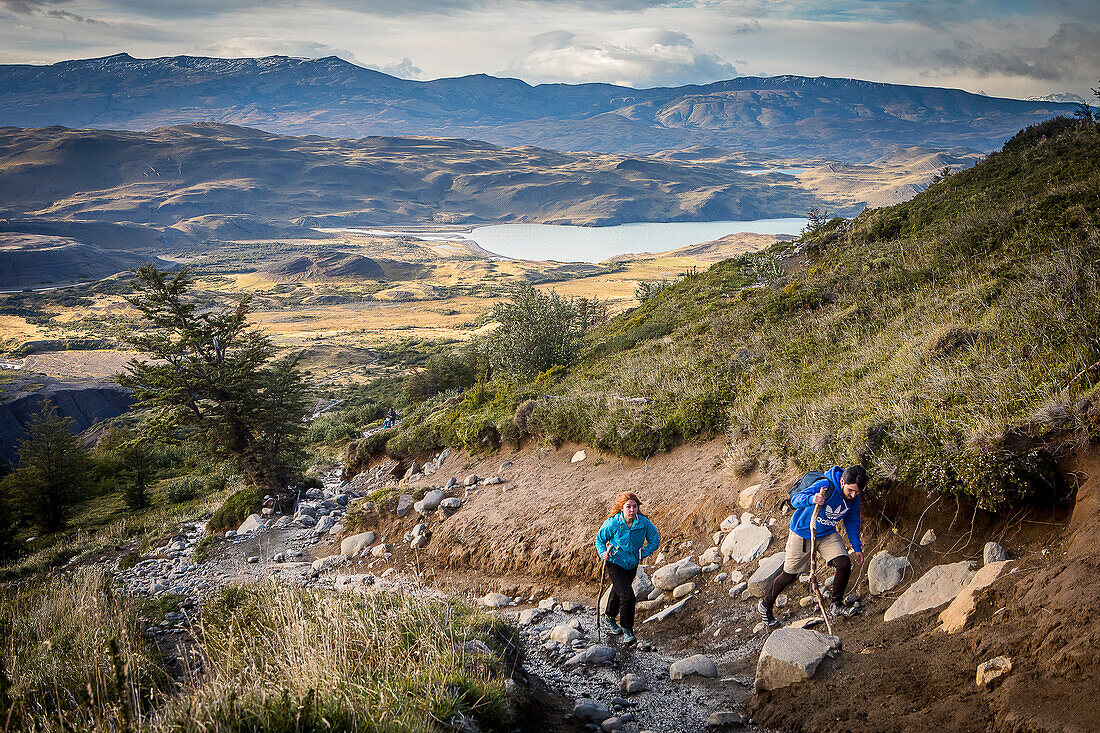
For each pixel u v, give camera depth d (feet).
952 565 17.84
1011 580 15.55
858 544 18.83
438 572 34.22
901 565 19.30
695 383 38.86
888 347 31.14
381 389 272.51
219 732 11.82
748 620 21.08
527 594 29.30
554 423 43.04
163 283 70.85
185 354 72.43
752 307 51.57
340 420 150.00
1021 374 21.12
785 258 76.54
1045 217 36.42
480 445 49.08
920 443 21.08
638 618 24.48
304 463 82.17
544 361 69.41
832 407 27.14
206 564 42.70
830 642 16.63
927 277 39.45
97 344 585.22
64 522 101.76
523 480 40.65
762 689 16.58
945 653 14.87
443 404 74.95
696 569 25.16
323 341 569.64
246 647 19.08
